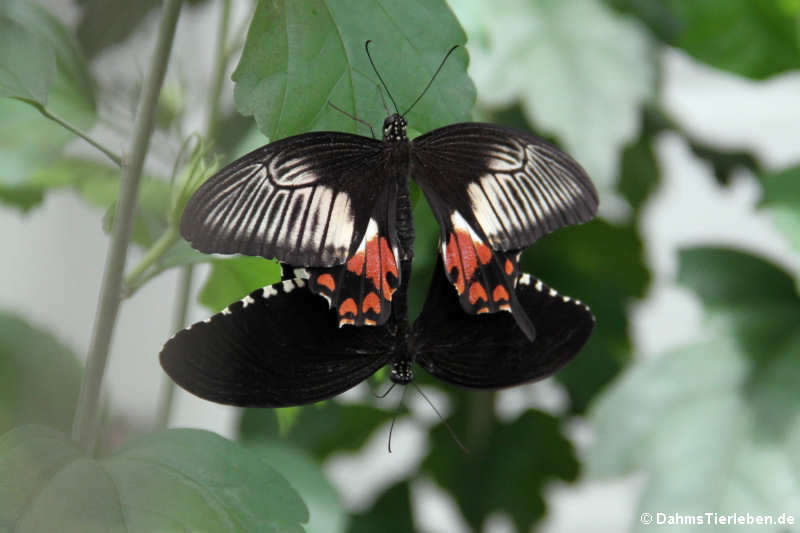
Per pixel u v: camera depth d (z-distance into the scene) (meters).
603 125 1.48
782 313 1.49
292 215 1.30
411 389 1.70
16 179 1.43
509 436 1.71
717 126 2.36
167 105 1.42
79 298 1.44
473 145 1.32
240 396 1.29
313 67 1.32
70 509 1.30
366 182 1.31
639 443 1.46
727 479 1.45
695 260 1.51
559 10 1.48
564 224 1.30
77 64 1.41
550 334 1.31
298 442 1.51
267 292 1.30
